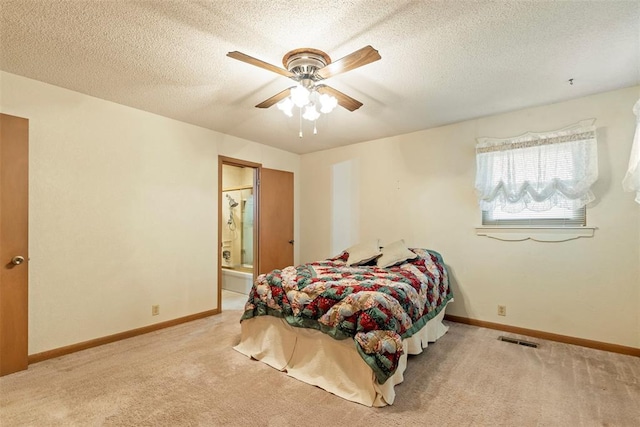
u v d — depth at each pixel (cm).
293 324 234
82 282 281
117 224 306
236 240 596
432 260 339
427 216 387
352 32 191
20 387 215
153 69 238
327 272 295
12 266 237
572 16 175
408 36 195
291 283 251
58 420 180
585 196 284
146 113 329
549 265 306
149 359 260
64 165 272
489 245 341
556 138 298
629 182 209
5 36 194
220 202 404
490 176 335
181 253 359
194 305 371
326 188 493
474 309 349
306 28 187
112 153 303
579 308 291
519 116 324
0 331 229
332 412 189
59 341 267
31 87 254
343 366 213
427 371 239
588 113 288
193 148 373
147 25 184
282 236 495
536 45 204
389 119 352
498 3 164
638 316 266
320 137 426
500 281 334
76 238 279
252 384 221
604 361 255
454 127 367
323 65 215
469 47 207
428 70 238
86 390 211
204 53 216
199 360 258
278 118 350
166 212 346
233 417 183
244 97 292
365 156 446
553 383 221
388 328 200
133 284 317
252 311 267
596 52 213
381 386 195
